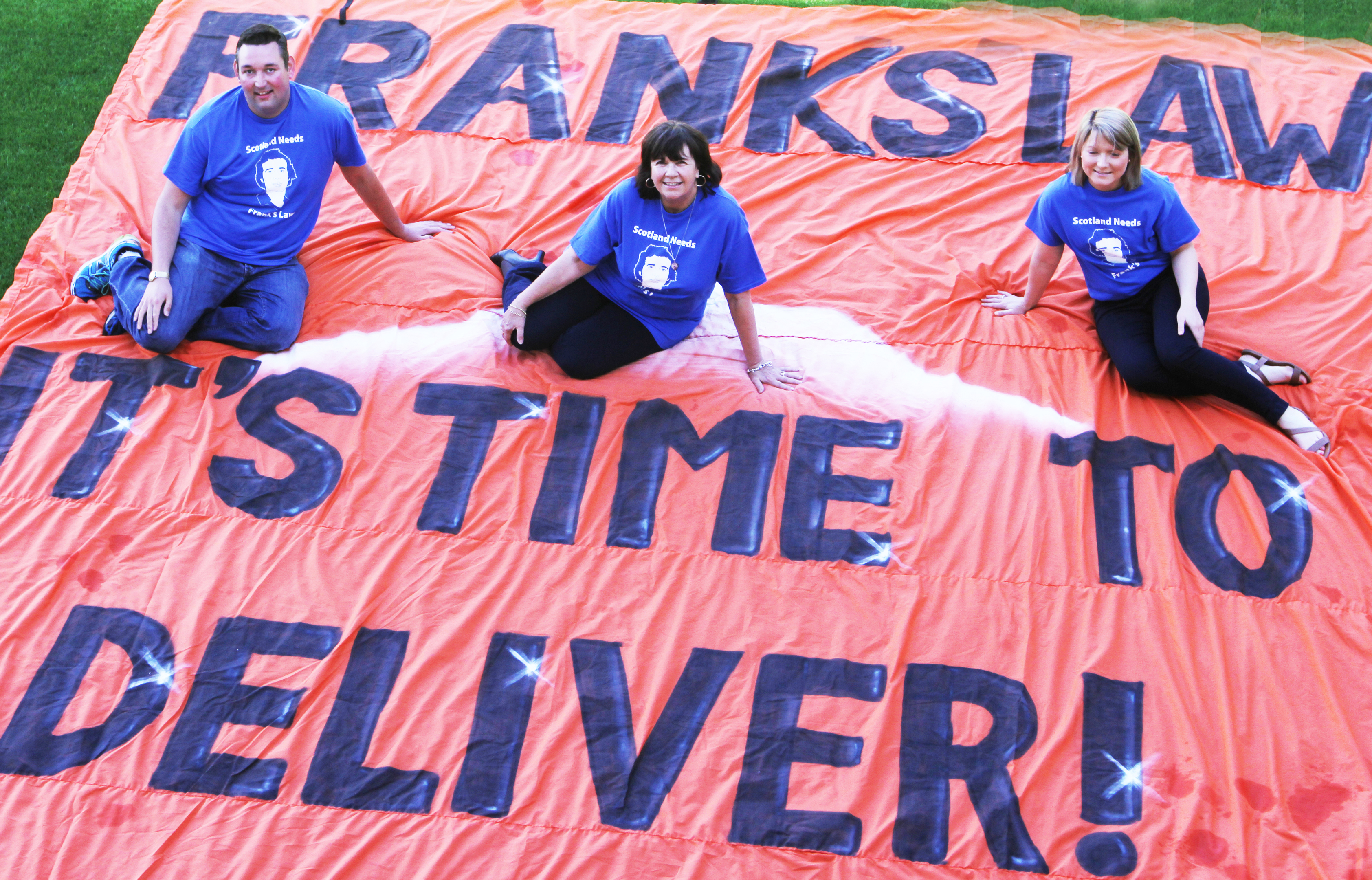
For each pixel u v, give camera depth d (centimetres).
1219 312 453
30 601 371
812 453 412
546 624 371
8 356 435
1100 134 388
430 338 444
